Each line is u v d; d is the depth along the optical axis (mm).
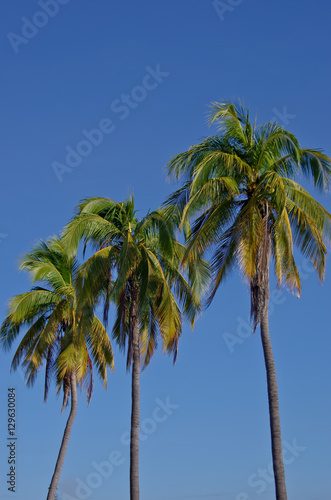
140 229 31031
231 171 25656
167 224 29734
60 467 36344
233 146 26734
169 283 32125
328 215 24719
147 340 32094
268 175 24641
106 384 37531
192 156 26562
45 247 38594
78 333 29766
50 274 37375
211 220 25281
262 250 24750
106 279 30875
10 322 37031
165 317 30484
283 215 23953
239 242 24297
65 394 38125
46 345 36281
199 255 25766
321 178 25078
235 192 25625
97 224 30656
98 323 37156
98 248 31609
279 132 25203
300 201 25062
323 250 24828
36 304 36906
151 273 30109
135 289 31234
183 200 27984
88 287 29547
